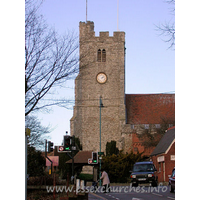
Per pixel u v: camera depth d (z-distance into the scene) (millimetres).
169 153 49344
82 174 64875
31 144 31625
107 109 69812
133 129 69625
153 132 69750
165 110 74375
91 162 36312
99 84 70375
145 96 76000
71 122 69750
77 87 70562
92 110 69688
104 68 70688
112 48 71062
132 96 75875
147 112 73938
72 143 33438
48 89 21672
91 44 70812
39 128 30359
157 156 54125
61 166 55594
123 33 71438
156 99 75688
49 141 32375
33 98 21312
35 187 31031
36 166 48438
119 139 69062
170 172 48844
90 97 70062
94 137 69125
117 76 70500
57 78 21641
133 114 73500
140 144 69000
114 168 56094
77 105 70062
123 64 70812
